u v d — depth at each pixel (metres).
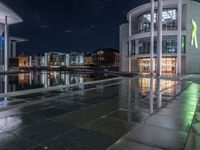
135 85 17.83
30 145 4.41
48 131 5.32
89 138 4.83
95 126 5.77
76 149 4.21
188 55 44.53
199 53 47.72
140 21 53.84
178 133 5.14
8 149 4.18
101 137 4.89
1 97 10.73
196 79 25.56
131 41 53.03
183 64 44.94
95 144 4.47
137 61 53.41
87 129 5.50
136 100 10.11
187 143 4.50
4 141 4.61
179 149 4.19
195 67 46.31
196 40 46.69
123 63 60.09
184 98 10.60
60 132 5.25
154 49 46.56
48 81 35.91
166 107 8.30
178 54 40.28
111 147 4.31
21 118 6.56
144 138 4.81
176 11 46.38
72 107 8.38
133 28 55.38
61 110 7.79
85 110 7.82
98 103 9.26
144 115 7.01
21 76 48.72
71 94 12.12
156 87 16.17
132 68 54.78
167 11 47.22
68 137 4.89
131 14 53.81
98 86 16.83
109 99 10.38
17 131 5.30
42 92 12.84
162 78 27.34
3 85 28.78
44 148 4.25
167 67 45.72
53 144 4.46
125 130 5.41
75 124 5.96
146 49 48.19
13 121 6.20
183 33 44.25
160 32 32.53
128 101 9.83
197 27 47.09
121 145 4.41
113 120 6.39
